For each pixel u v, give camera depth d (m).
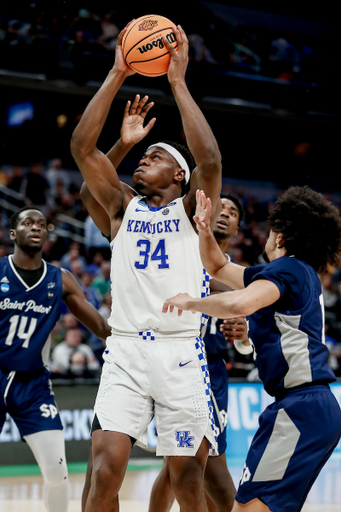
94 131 4.33
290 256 3.93
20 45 15.79
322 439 3.48
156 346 4.16
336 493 8.09
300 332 3.64
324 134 21.06
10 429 9.77
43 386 5.96
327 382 3.68
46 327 6.07
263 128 20.50
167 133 20.05
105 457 3.87
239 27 19.53
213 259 4.02
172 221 4.32
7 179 17.34
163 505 5.08
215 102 17.80
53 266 6.29
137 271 4.25
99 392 4.18
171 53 4.36
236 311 3.42
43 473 5.50
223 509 5.15
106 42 17.06
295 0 20.97
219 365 5.77
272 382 3.70
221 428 5.44
